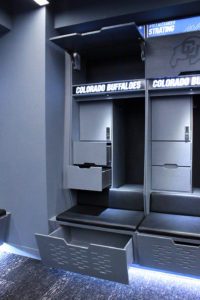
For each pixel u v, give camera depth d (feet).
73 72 10.07
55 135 9.50
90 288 7.66
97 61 11.17
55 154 9.52
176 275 8.08
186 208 8.90
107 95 9.54
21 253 9.73
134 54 10.46
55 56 9.41
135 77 10.50
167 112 9.20
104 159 9.37
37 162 9.15
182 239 7.37
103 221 8.49
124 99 10.28
